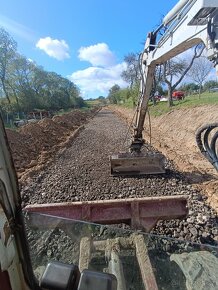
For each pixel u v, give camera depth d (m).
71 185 6.82
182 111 16.98
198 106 15.70
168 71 23.67
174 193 5.91
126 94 59.75
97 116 36.66
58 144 13.35
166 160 8.80
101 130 18.98
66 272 1.35
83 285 1.30
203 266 2.35
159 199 3.66
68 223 2.67
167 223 4.35
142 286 2.26
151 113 24.88
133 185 6.52
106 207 3.62
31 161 9.49
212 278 2.22
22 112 43.53
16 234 1.07
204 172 7.35
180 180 6.74
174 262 2.44
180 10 3.90
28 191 6.51
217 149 5.07
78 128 19.88
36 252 2.33
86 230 2.68
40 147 12.10
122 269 2.37
